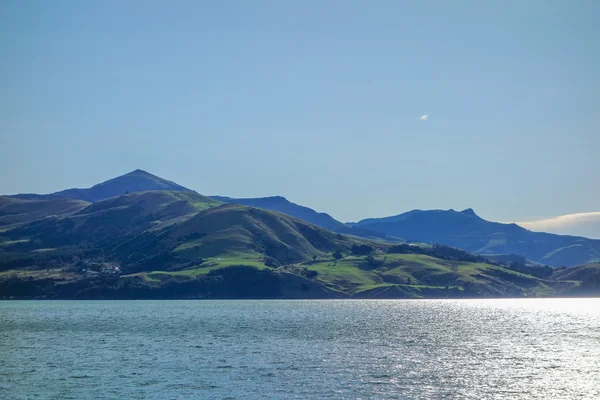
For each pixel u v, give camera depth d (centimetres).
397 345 14375
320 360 11812
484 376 10200
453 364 11419
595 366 11300
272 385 9419
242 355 12525
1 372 10625
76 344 14688
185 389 9156
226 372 10506
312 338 15850
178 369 10825
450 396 8750
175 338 15912
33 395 8831
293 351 13150
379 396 8725
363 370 10700
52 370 10806
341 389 9150
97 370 10769
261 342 14912
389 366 11138
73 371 10688
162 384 9525
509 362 11725
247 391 9019
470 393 8938
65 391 9075
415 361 11756
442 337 16362
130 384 9531
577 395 8850
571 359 12169
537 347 14188
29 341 15438
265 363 11450
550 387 9362
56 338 16138
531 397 8719
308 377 10038
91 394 8875
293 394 8825
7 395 8844
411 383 9594
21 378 10056
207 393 8894
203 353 12850
